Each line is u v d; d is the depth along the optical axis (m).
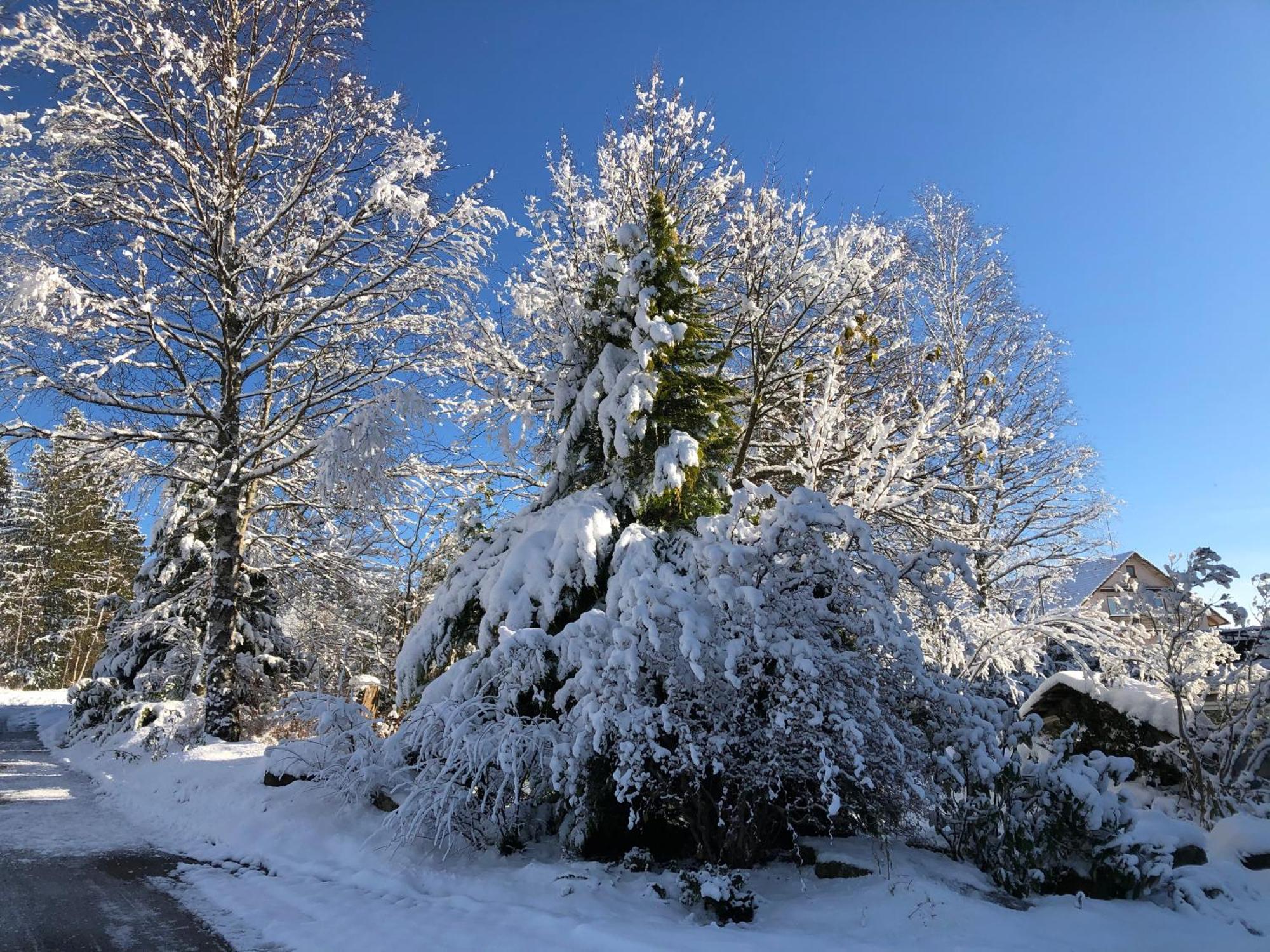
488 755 5.58
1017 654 10.20
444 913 4.68
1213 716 8.92
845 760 4.88
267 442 12.85
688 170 12.62
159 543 17.20
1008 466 15.71
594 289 9.23
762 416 12.10
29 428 11.54
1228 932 4.48
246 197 13.23
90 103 11.78
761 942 3.90
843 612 5.50
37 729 20.77
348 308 13.68
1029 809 5.37
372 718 9.67
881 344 13.35
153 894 5.22
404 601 16.38
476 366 12.13
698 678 4.77
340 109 13.28
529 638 5.87
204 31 12.73
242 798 7.66
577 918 4.36
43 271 10.08
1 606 33.62
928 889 4.59
